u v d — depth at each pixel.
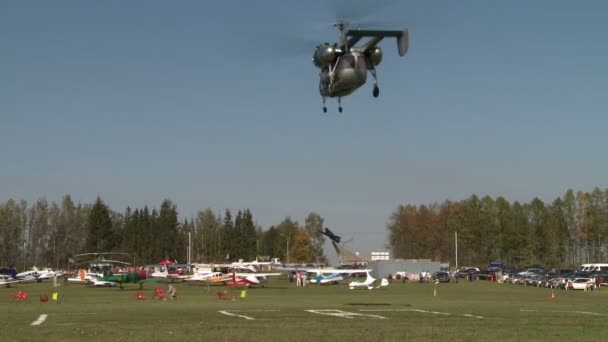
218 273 95.25
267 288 82.00
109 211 180.12
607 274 87.75
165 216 189.50
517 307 44.28
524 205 161.38
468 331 27.25
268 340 23.83
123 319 33.62
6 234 164.38
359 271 101.06
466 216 156.62
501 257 160.00
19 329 28.25
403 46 24.05
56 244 169.38
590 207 153.25
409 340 23.91
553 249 155.62
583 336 25.53
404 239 172.12
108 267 112.94
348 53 25.25
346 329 28.05
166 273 112.25
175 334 25.94
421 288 82.00
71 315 36.62
